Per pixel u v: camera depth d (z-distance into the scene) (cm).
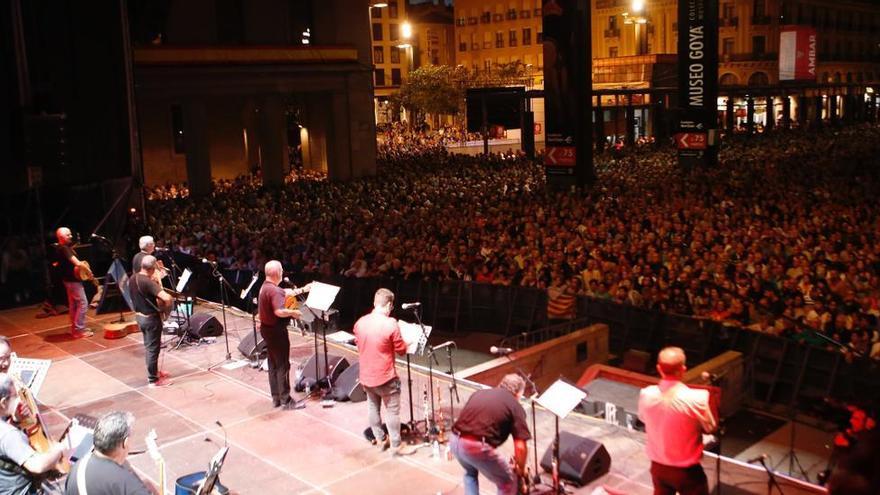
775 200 2508
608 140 6788
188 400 1005
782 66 7494
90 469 500
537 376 1414
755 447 1208
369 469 795
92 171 1834
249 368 1127
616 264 1811
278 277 947
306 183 4334
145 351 1157
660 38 8331
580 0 3152
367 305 1850
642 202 2605
